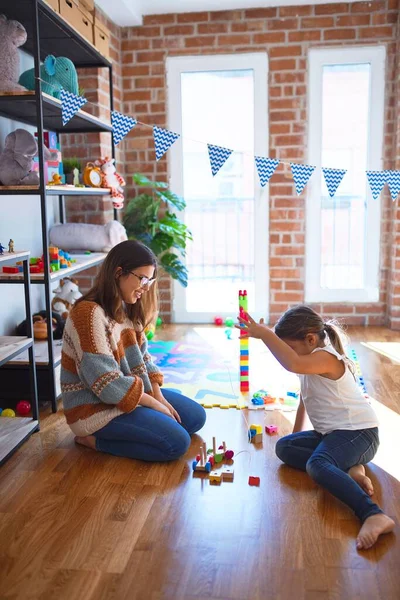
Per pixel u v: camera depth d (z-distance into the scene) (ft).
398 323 13.55
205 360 11.19
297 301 14.08
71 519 5.79
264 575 4.93
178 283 14.26
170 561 5.12
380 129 13.24
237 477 6.64
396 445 7.40
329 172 9.09
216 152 8.62
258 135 13.56
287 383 9.82
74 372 7.20
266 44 13.19
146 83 13.66
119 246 7.04
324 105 13.33
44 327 9.78
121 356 7.30
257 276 14.11
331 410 6.58
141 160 13.97
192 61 13.44
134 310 7.62
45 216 8.18
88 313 6.91
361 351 11.78
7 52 8.36
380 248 13.74
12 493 6.31
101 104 12.16
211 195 14.12
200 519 5.78
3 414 8.42
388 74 13.03
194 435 7.82
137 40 13.52
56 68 9.05
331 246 13.89
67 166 11.16
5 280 8.08
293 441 6.84
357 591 4.72
